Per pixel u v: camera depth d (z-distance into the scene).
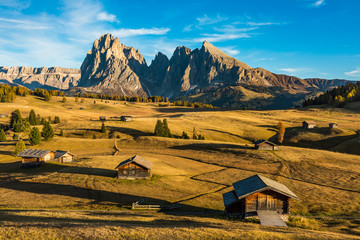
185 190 45.00
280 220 28.72
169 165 66.25
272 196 30.95
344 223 29.75
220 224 25.77
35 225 19.45
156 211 33.78
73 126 133.50
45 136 98.25
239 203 31.86
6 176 52.84
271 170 61.94
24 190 42.16
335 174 57.84
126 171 50.88
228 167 66.19
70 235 17.36
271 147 83.62
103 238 17.17
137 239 17.48
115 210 33.09
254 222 29.34
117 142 102.75
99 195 40.16
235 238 18.83
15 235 16.75
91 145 97.12
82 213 28.42
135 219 25.52
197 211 34.19
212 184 50.06
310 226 28.09
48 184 46.06
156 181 49.62
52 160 69.00
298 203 38.53
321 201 39.66
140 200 37.78
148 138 105.62
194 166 67.12
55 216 24.53
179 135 121.75
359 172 59.47
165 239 17.80
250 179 35.00
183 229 20.34
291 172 60.41
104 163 64.06
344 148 97.31
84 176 51.50
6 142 95.94
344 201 39.84
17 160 71.12
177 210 34.44
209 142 100.50
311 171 60.75
